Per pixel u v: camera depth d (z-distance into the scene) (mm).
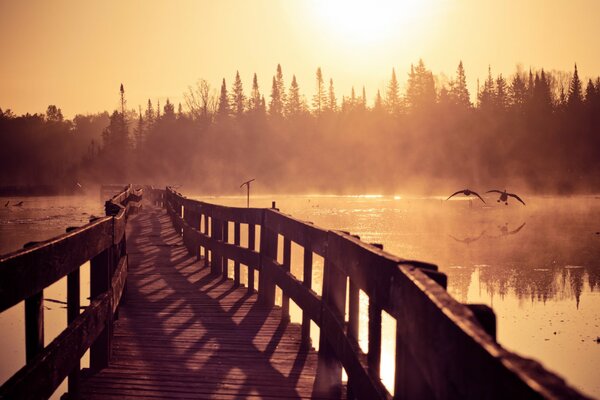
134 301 8852
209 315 7918
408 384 2688
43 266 3387
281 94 123125
